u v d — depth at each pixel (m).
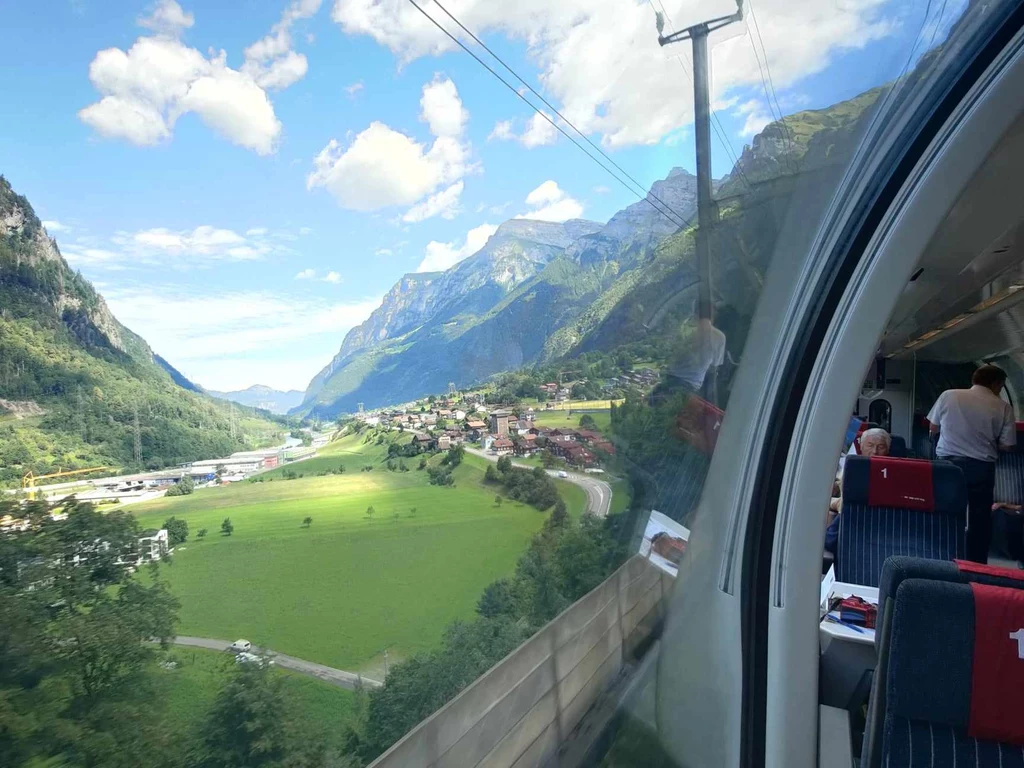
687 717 1.74
